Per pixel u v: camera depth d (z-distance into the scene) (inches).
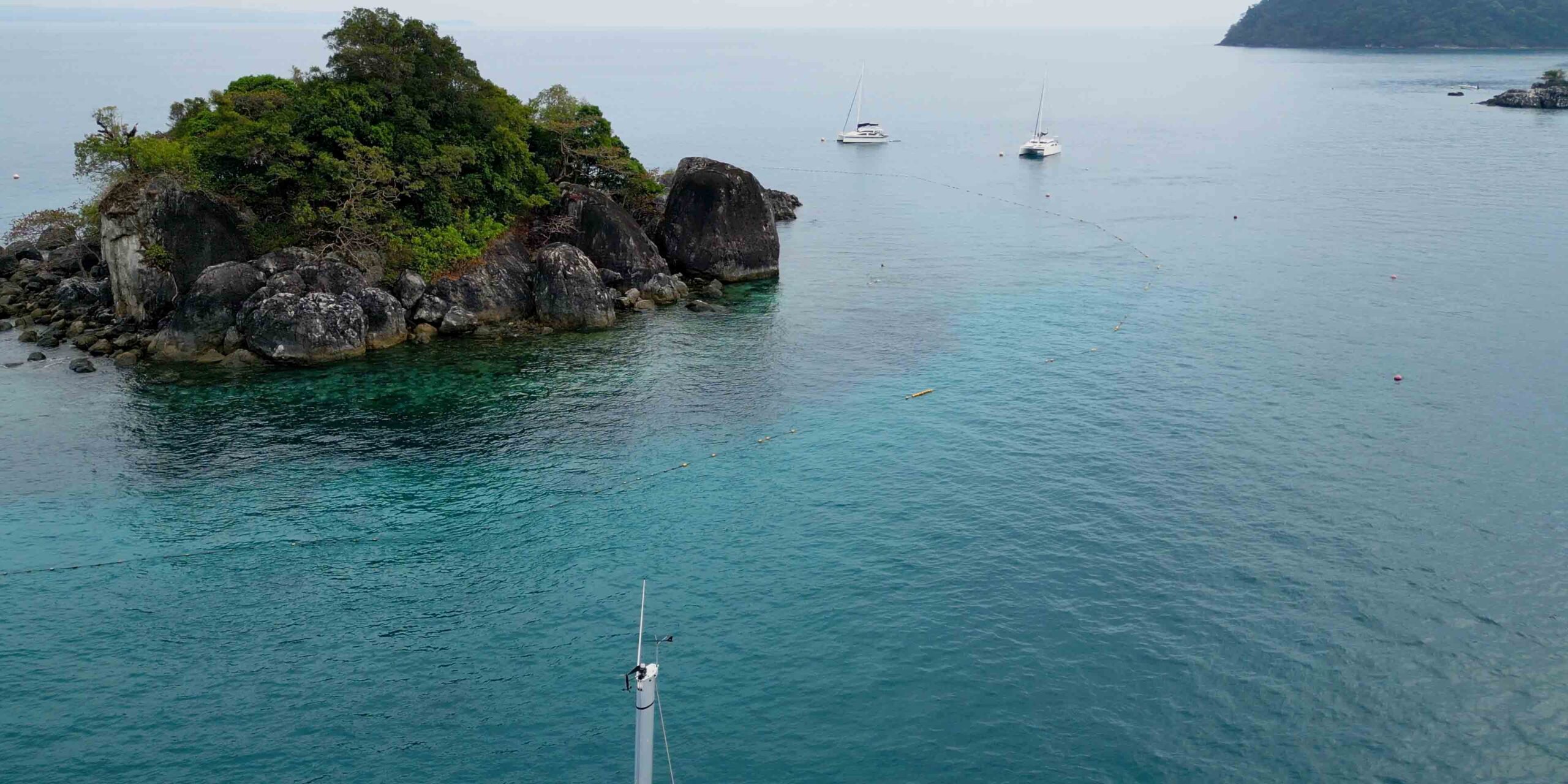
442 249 3587.6
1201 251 5073.8
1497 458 2682.1
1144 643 1911.9
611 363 3326.8
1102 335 3720.5
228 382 3080.7
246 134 3435.0
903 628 1966.0
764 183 7352.4
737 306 4005.9
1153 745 1660.9
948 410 3019.2
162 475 2524.6
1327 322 3860.7
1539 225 5403.5
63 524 2300.7
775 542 2285.9
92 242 3917.3
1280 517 2374.5
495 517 2375.7
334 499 2432.3
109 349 3257.9
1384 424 2901.1
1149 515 2386.8
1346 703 1749.5
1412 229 5433.1
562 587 2111.2
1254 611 2004.2
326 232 3501.5
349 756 1646.2
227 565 2167.8
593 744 1675.7
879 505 2445.9
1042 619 1987.0
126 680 1819.6
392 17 3750.0
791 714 1738.4
